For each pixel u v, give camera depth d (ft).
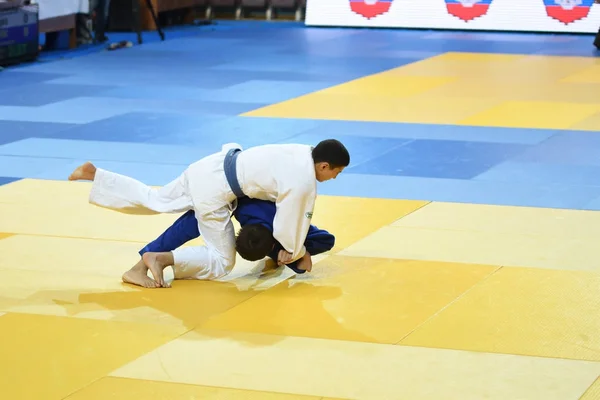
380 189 35.53
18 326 22.35
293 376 19.72
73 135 45.78
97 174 25.43
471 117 49.90
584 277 25.63
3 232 29.96
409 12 95.25
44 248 28.37
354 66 69.00
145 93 57.62
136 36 88.84
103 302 23.90
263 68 68.08
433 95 56.49
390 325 22.36
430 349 21.02
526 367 20.12
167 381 19.52
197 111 51.80
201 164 24.77
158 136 45.50
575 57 73.72
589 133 45.98
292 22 103.24
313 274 26.00
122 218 31.48
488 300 23.95
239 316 22.94
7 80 62.54
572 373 19.85
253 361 20.45
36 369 20.07
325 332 21.98
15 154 41.73
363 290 24.71
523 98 55.47
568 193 34.88
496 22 92.68
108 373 19.90
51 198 34.06
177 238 25.44
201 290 24.84
